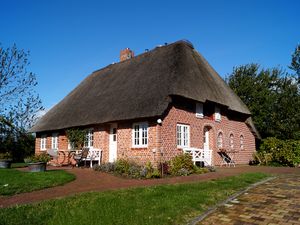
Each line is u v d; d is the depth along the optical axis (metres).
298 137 25.50
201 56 24.61
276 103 28.73
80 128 22.03
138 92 18.97
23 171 14.23
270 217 7.30
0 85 23.14
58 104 28.27
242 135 25.02
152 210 7.75
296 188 10.45
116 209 7.73
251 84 31.95
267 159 22.81
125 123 18.62
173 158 16.45
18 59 23.69
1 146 26.89
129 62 25.27
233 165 21.59
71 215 7.35
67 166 20.62
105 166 16.23
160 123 16.78
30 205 8.06
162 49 22.97
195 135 19.36
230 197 9.25
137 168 14.90
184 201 8.47
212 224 6.93
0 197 9.46
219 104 20.98
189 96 17.86
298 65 28.83
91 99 23.59
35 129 26.22
